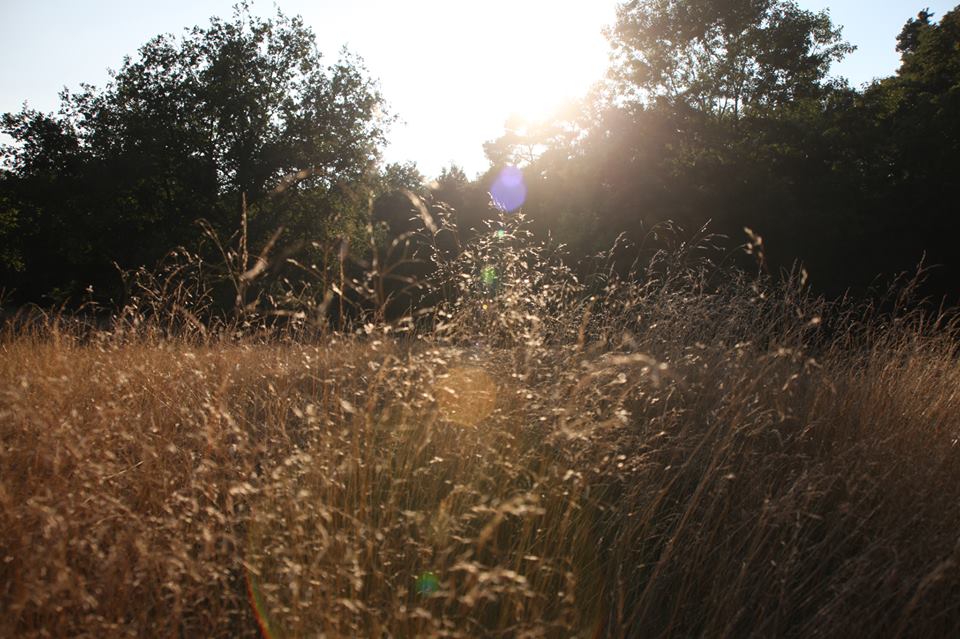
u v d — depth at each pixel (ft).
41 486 7.75
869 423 11.68
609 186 72.33
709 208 63.98
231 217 67.41
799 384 12.92
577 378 10.43
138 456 9.59
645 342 12.89
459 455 9.80
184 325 12.84
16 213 69.26
